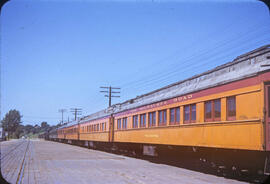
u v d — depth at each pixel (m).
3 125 106.75
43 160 17.23
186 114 13.17
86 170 12.56
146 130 17.33
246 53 10.80
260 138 8.80
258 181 9.72
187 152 14.03
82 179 10.11
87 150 29.25
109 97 45.50
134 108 19.52
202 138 11.75
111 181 9.74
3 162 16.36
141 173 11.77
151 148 17.11
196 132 12.20
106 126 25.67
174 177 10.71
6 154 22.95
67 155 21.45
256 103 9.10
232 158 10.52
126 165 14.84
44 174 11.29
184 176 10.99
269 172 8.73
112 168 13.41
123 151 22.89
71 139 43.75
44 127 187.75
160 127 15.50
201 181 9.80
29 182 9.51
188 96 13.02
